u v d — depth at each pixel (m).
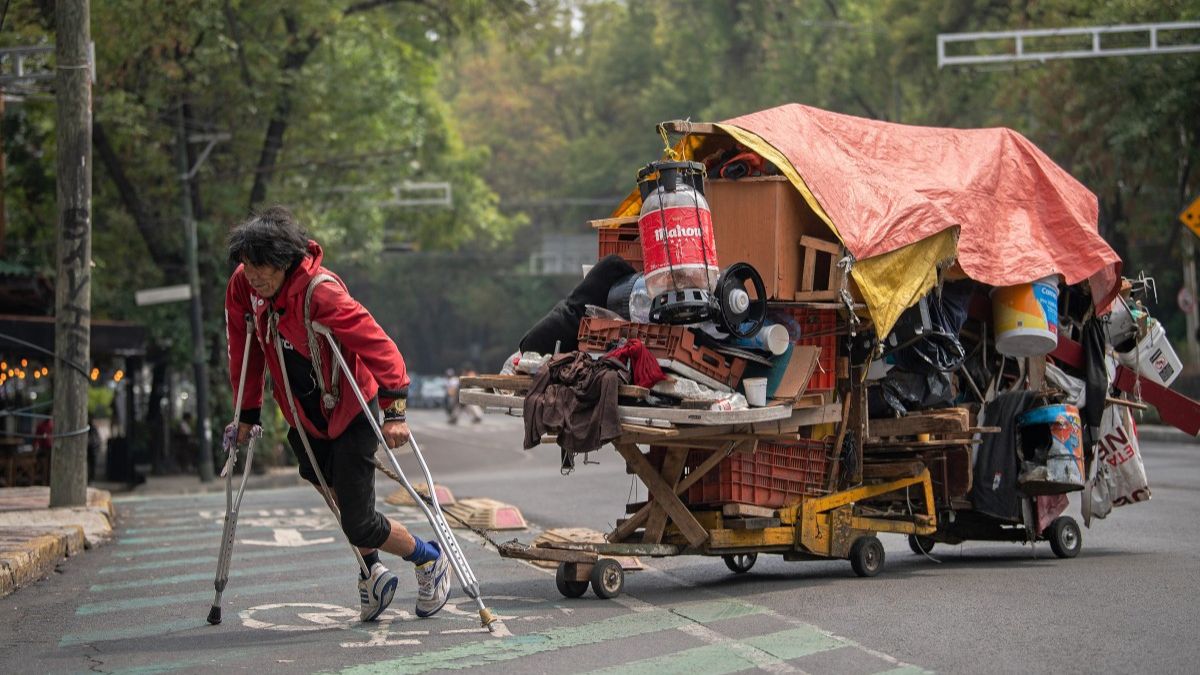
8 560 11.25
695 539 9.98
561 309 10.38
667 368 9.51
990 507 11.97
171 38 30.00
